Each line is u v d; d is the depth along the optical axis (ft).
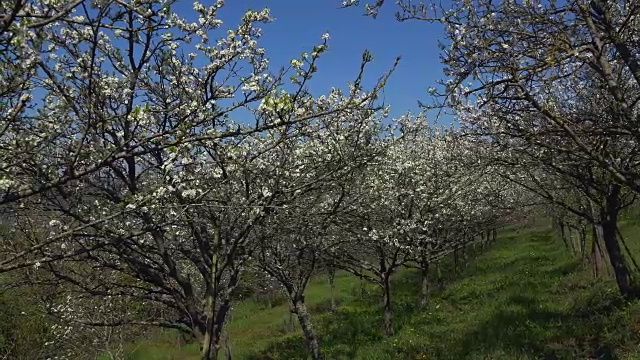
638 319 28.71
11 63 11.80
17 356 45.91
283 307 91.04
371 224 45.52
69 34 19.01
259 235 23.68
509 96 20.90
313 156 29.71
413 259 55.47
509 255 90.22
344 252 48.91
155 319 26.50
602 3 18.11
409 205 52.75
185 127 13.91
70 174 12.16
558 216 60.95
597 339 29.66
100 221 13.50
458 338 40.09
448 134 41.37
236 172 21.09
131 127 19.29
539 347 31.30
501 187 61.41
